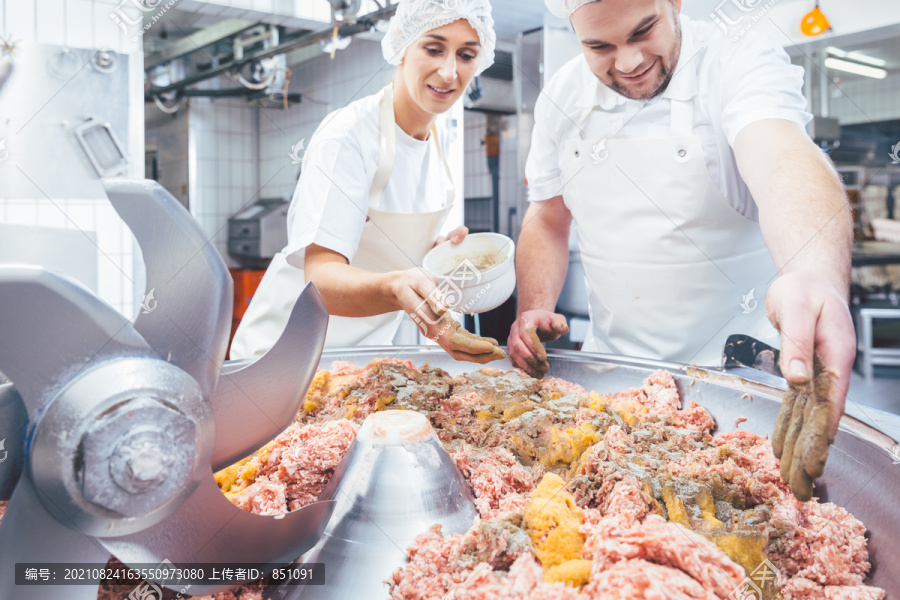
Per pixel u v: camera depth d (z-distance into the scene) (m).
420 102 1.24
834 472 0.67
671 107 1.21
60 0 2.26
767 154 0.95
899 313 2.83
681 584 0.48
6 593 0.46
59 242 2.24
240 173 4.42
